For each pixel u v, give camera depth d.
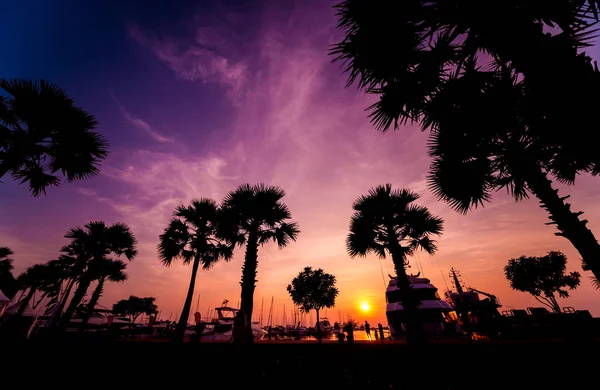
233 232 12.98
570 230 3.38
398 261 11.35
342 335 13.41
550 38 3.05
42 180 8.35
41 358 6.95
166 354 8.75
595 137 3.26
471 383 4.62
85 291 17.16
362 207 12.99
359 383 4.99
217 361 7.34
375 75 3.92
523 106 3.65
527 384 4.36
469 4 3.23
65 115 7.63
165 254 15.48
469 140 4.66
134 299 42.88
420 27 3.52
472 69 3.83
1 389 4.02
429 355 7.30
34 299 24.78
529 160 4.01
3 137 7.29
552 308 20.72
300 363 6.89
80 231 18.48
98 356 7.98
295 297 18.94
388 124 4.38
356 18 3.53
